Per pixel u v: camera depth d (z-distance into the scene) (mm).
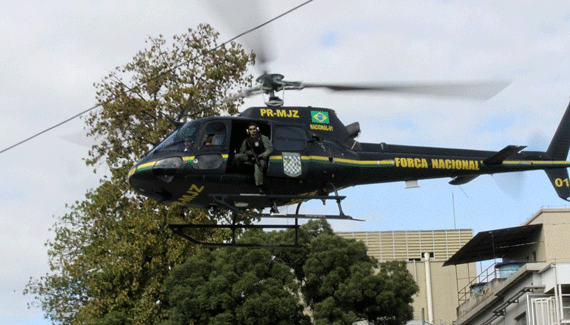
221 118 20062
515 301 41375
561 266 37812
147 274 36500
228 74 37969
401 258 60125
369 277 36156
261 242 36781
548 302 37969
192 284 35156
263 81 21078
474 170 23609
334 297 36469
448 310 55781
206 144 19766
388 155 22203
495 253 49906
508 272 46125
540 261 45188
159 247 35969
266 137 20047
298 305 37219
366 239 60781
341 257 36906
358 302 36656
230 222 37250
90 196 38156
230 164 20016
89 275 38281
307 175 20453
